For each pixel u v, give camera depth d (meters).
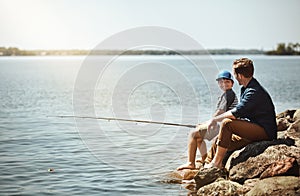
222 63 73.06
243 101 5.91
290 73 43.88
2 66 79.31
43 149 8.39
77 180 6.38
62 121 12.22
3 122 12.12
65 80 36.12
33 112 14.86
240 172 5.82
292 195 5.00
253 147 5.95
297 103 17.27
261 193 5.12
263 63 84.19
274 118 6.05
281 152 5.72
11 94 22.62
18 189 5.96
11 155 7.87
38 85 29.75
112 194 5.80
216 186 5.64
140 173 6.67
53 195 5.75
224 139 6.08
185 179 6.40
